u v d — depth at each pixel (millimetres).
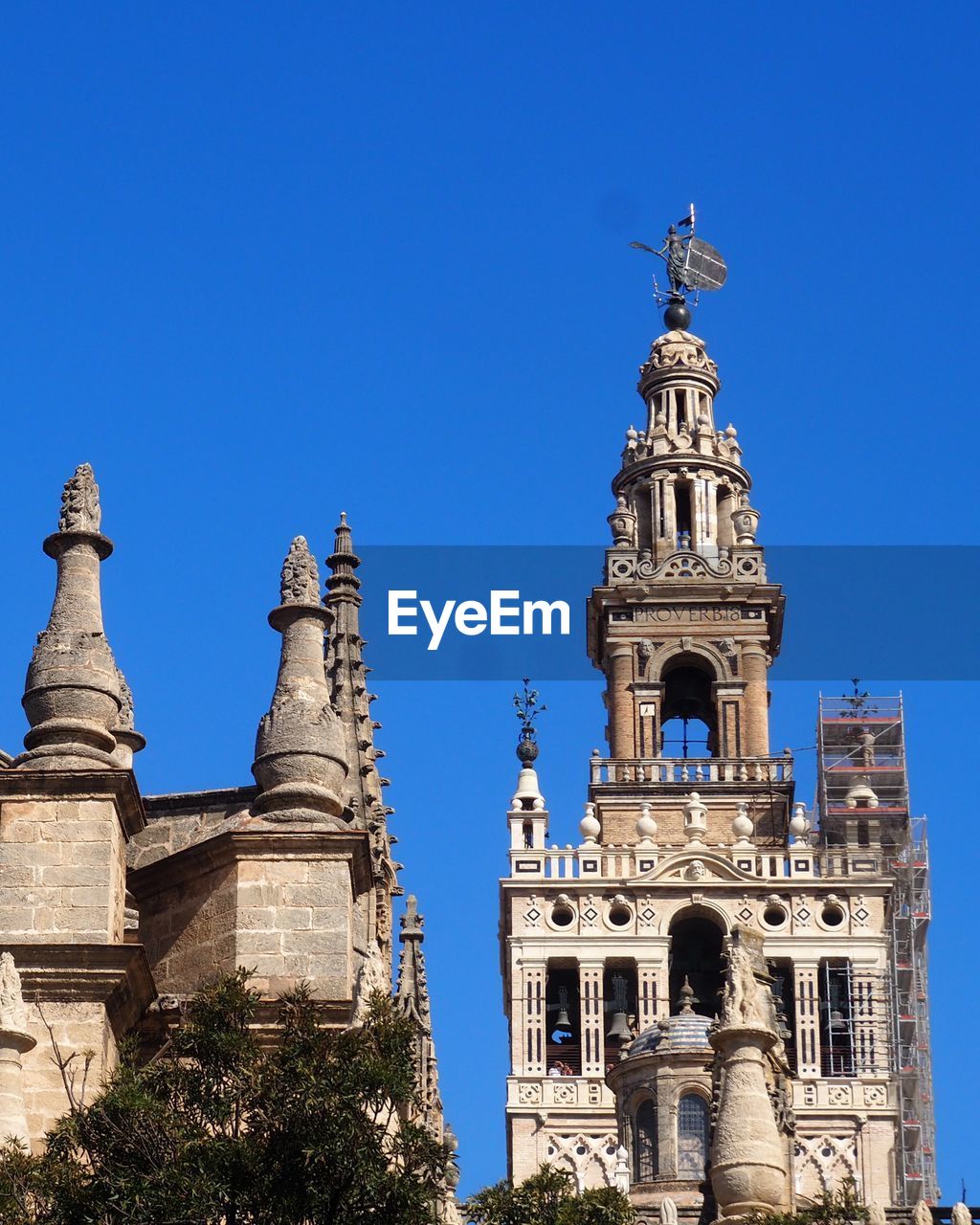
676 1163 95875
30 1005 53531
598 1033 132875
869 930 134875
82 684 56406
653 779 140625
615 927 134875
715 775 140500
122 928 55906
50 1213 46375
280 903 56094
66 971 53688
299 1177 46594
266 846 56375
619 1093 98188
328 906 56094
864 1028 133125
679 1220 72000
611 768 140750
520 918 135250
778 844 139000
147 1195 45875
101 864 54938
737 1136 52375
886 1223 59719
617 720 142125
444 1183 52250
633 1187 89875
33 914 54500
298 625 59000
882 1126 129875
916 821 148500
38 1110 52906
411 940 70188
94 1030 53500
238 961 55594
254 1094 47625
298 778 57375
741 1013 53438
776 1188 52156
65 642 56750
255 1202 46406
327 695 58906
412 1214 46875
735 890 135750
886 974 134000
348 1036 48250
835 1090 130875
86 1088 53000
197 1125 47312
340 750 58000
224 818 59719
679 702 146500
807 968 134125
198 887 56719
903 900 143000
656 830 137750
